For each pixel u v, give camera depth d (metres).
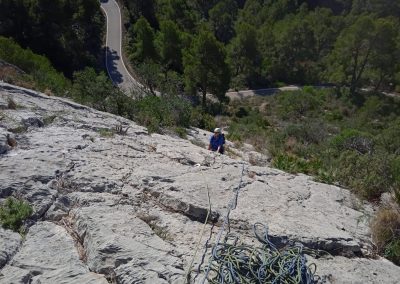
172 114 16.83
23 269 4.91
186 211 6.48
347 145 16.56
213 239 5.89
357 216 7.98
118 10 65.19
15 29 42.53
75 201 6.32
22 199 6.14
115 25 60.78
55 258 5.17
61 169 7.01
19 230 5.62
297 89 62.88
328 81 68.75
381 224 7.21
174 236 5.88
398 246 6.79
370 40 60.19
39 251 5.25
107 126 10.55
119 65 50.28
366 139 17.38
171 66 50.88
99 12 60.75
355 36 60.56
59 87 16.94
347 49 62.16
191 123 18.69
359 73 62.22
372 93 62.19
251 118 39.41
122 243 5.28
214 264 5.23
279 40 70.75
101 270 4.99
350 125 43.47
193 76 43.19
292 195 8.03
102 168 7.38
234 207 6.76
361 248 6.75
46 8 42.97
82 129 9.67
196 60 42.69
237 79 62.84
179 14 68.62
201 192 7.05
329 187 9.29
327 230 6.67
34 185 6.43
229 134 18.23
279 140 17.11
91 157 7.78
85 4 49.12
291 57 70.50
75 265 5.07
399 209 8.26
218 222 6.36
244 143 16.73
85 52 48.28
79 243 5.56
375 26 59.59
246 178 8.19
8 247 5.21
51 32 43.75
